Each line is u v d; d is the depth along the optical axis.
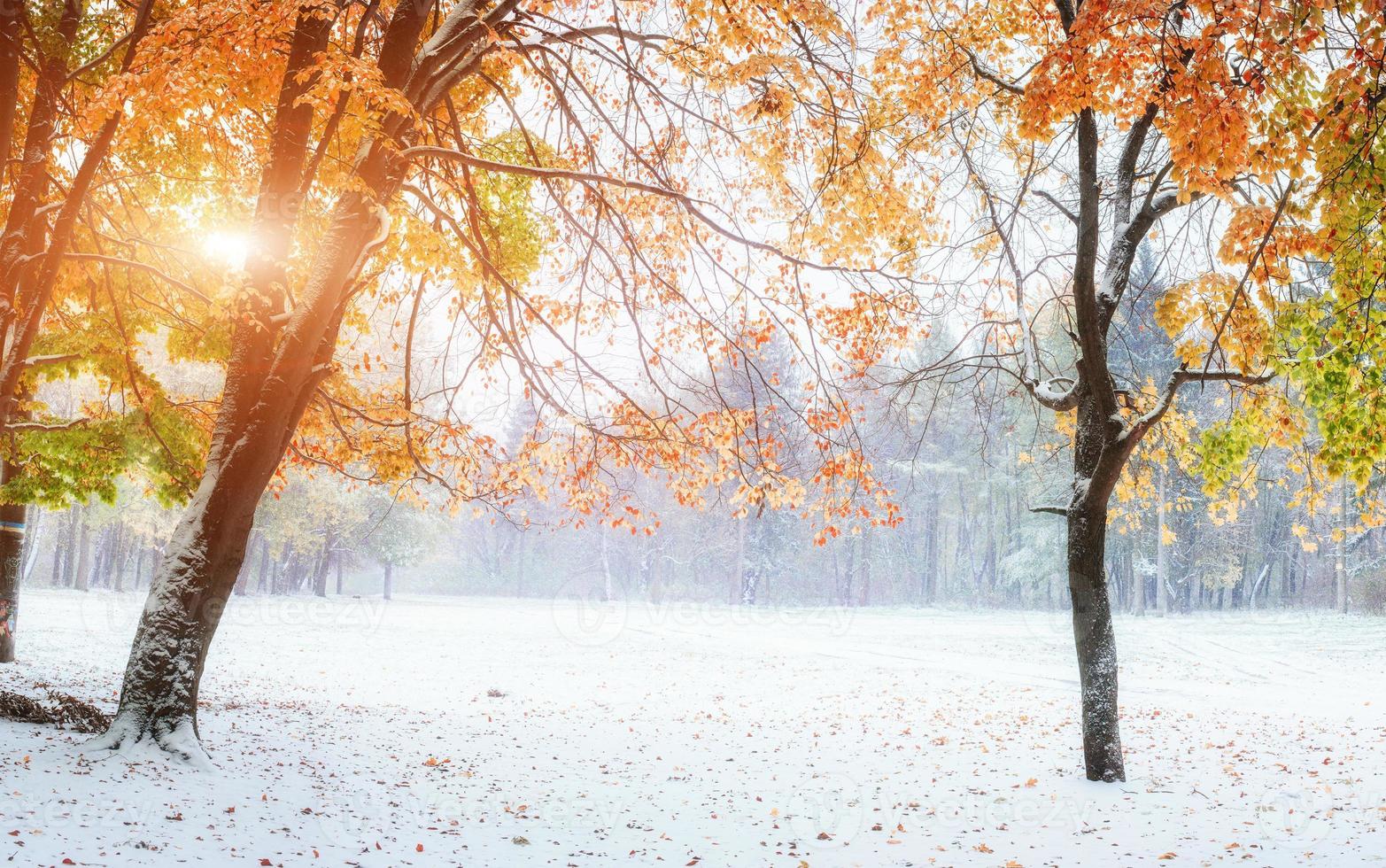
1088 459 11.04
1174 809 9.66
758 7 9.15
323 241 9.23
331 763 9.98
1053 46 8.84
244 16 7.91
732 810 9.86
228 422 9.07
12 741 8.22
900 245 11.32
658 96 10.61
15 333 10.54
